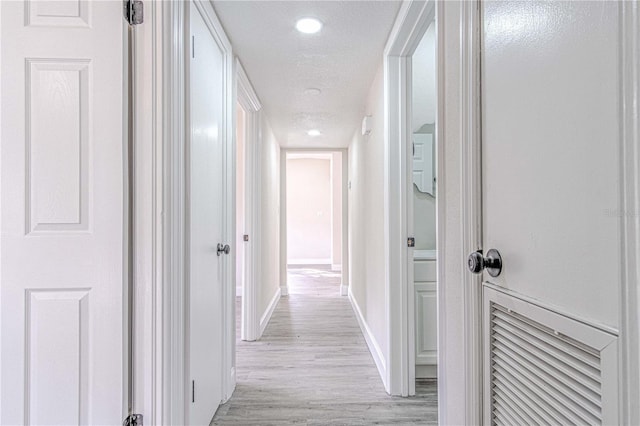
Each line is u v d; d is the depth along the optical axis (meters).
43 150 1.19
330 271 7.35
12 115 1.18
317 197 8.58
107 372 1.20
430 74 2.68
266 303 3.72
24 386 1.19
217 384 1.92
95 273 1.20
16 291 1.18
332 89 2.86
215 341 1.88
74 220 1.20
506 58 0.84
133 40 1.26
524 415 0.77
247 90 2.69
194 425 1.51
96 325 1.21
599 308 0.57
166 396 1.26
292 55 2.27
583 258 0.60
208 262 1.75
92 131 1.20
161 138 1.26
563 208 0.65
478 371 0.96
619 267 0.53
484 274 0.94
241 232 4.77
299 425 1.82
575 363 0.62
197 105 1.57
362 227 3.52
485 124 0.94
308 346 3.00
